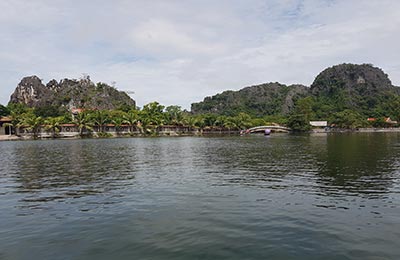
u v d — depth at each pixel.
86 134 118.88
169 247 9.73
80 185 20.16
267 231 11.08
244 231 11.09
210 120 159.38
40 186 20.00
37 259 8.99
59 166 30.50
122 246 9.84
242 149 52.97
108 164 31.84
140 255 9.17
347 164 29.19
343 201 15.27
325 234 10.73
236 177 22.84
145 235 10.77
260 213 13.30
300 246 9.73
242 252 9.33
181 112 158.12
